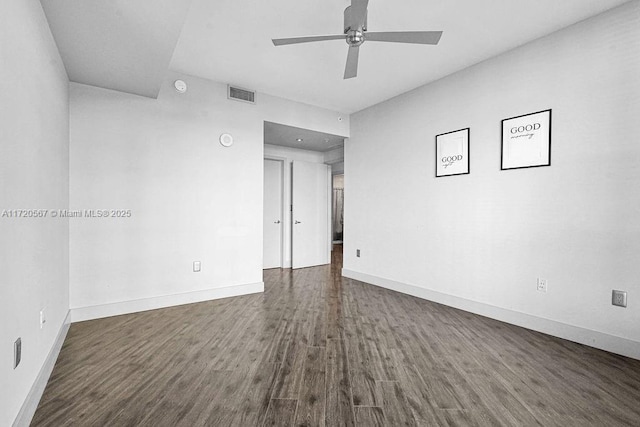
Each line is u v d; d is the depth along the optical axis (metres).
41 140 1.91
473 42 2.87
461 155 3.44
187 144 3.55
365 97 4.27
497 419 1.61
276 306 3.50
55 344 2.25
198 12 2.42
